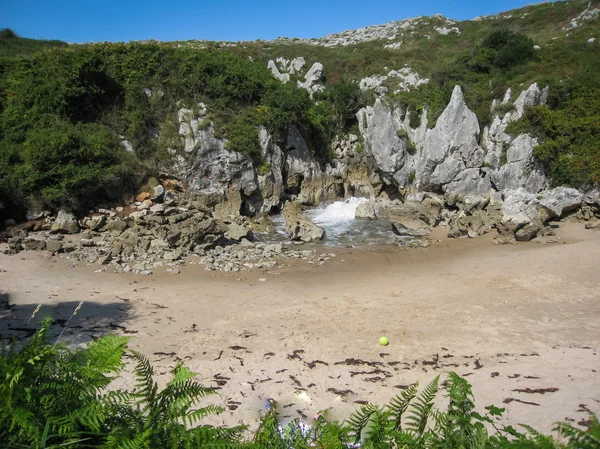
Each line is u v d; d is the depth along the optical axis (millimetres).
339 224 31125
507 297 16281
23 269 19141
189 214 26281
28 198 25688
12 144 27234
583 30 45062
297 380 10570
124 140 30641
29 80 30328
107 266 20250
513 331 13453
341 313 14945
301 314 14867
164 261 21312
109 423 3908
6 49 42562
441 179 33750
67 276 18547
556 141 31250
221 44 61688
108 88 31750
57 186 25969
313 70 49062
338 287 17984
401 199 36375
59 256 21422
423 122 35438
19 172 25531
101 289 17047
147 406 4242
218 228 24328
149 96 32625
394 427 4527
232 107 33875
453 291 17078
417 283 18281
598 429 3764
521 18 57781
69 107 29875
